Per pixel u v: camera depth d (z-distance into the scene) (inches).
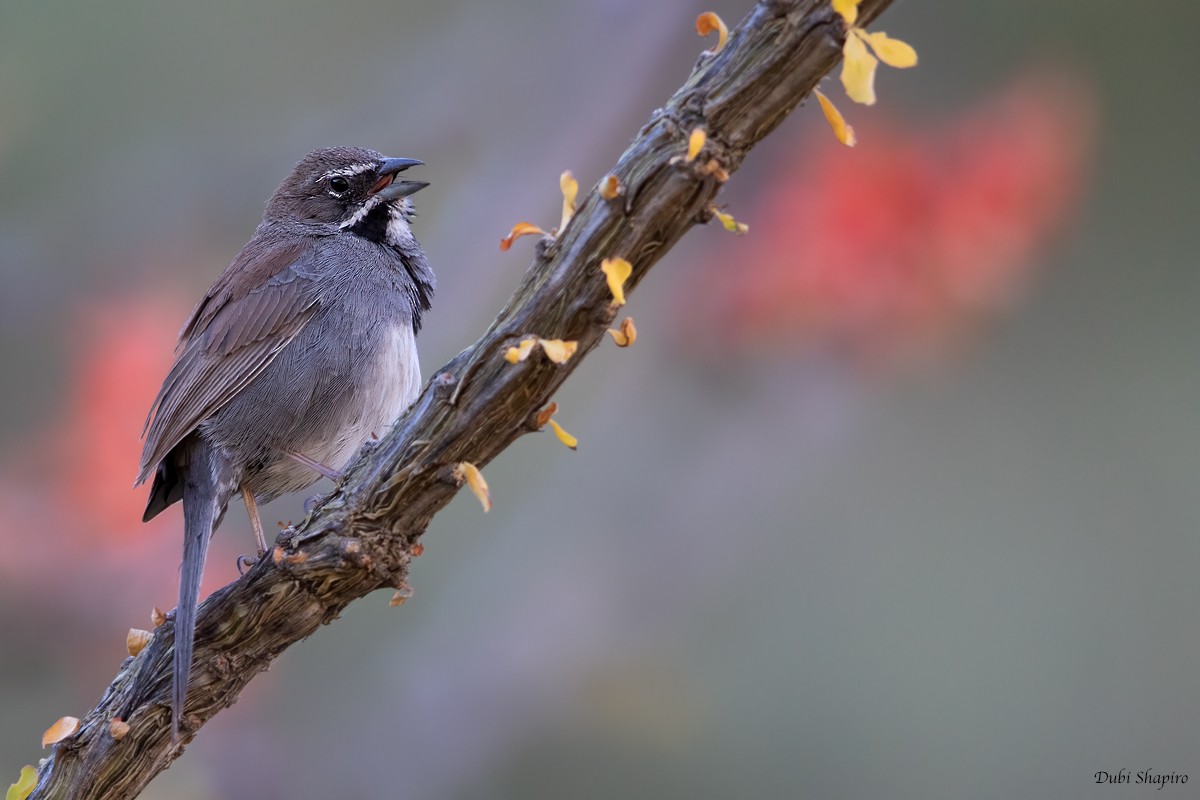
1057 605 480.7
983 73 509.4
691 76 214.8
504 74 534.6
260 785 470.3
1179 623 474.0
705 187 213.6
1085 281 502.0
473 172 531.2
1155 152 501.7
